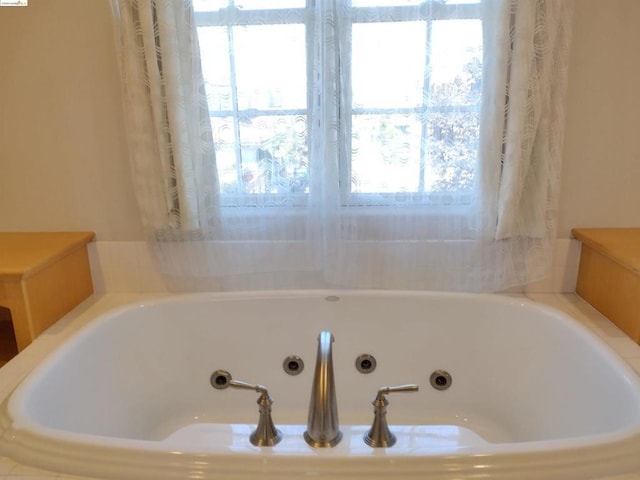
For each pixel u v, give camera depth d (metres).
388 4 1.25
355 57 1.29
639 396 0.93
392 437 1.14
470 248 1.43
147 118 1.35
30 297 1.25
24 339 1.27
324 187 1.38
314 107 1.34
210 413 1.48
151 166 1.38
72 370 1.14
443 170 1.36
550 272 1.50
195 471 0.75
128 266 1.59
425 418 1.46
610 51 1.36
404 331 1.48
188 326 1.48
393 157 1.36
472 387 1.45
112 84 1.45
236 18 1.29
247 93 1.35
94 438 0.80
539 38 1.23
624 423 0.94
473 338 1.45
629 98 1.39
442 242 1.44
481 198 1.36
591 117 1.41
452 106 1.31
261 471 0.75
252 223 1.46
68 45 1.42
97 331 1.28
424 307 1.47
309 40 1.30
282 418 1.47
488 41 1.25
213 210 1.44
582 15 1.34
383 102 1.32
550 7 1.21
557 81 1.28
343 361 1.50
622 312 1.26
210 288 1.59
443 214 1.41
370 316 1.48
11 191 1.55
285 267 1.50
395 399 1.49
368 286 1.51
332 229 1.41
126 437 1.28
